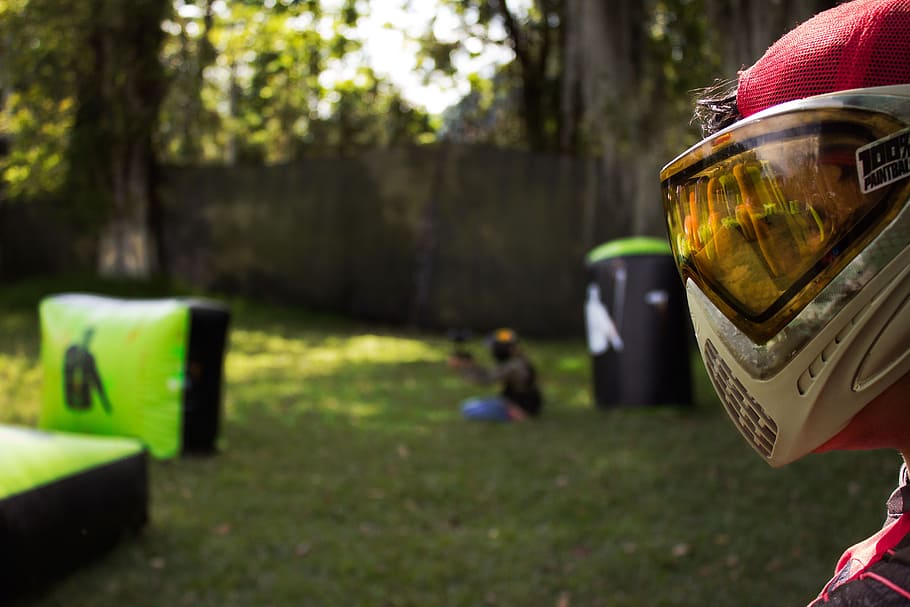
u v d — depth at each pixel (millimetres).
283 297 13938
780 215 560
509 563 3924
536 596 3582
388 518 4551
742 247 586
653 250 7254
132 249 14078
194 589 3604
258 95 15320
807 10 5012
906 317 523
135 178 13930
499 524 4465
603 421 6875
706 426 6570
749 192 576
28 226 14859
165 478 5156
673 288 7258
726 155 594
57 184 13016
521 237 12203
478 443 6152
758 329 585
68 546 3633
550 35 12219
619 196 10641
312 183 13594
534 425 6766
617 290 7258
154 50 12875
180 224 14547
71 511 3627
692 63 7168
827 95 542
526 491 4984
